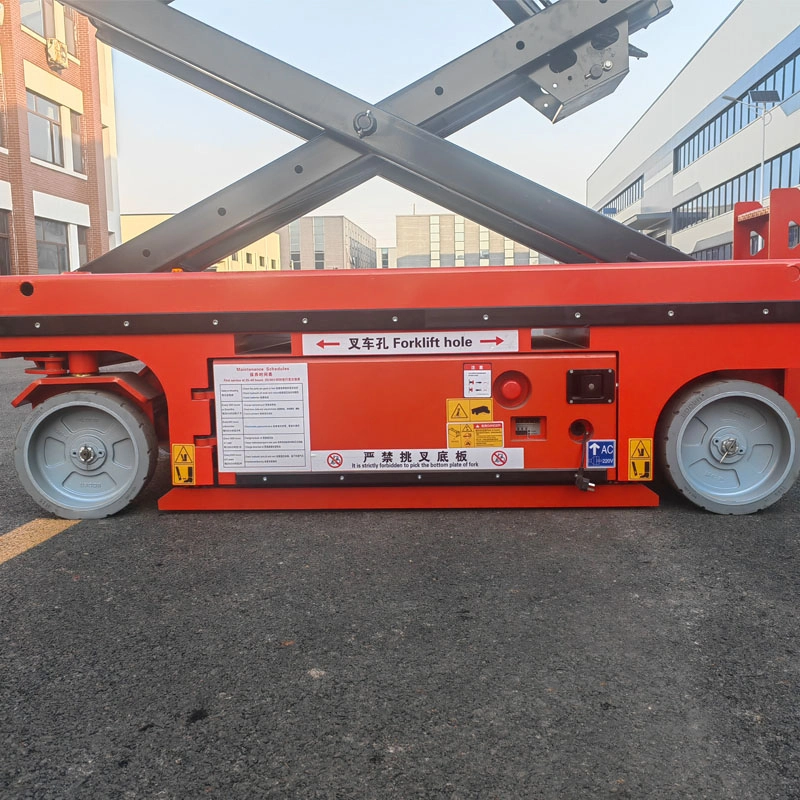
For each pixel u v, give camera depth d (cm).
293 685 189
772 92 2803
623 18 373
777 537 307
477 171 375
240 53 375
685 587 251
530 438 341
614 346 332
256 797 146
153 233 391
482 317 330
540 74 382
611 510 348
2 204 1973
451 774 152
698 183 4162
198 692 186
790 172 3000
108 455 355
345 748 162
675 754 158
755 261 328
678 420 336
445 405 338
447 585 256
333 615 232
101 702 182
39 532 327
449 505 351
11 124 1989
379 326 331
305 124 417
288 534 319
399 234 9250
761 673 192
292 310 333
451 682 190
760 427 346
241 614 234
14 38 1969
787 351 331
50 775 153
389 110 379
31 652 208
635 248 376
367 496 353
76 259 2331
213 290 335
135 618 231
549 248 462
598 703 179
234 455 345
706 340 332
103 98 2659
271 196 387
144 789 148
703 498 341
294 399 340
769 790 146
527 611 233
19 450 346
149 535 321
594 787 147
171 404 344
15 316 339
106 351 349
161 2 377
